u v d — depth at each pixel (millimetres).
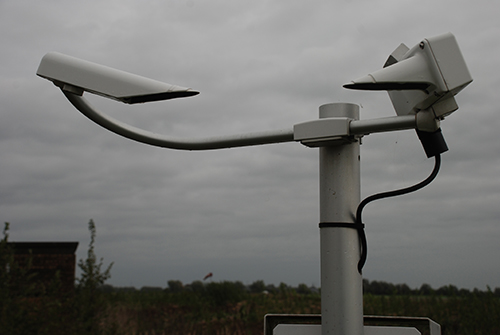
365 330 1413
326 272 1321
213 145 1470
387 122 1257
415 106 1253
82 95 1343
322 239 1351
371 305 8086
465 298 7645
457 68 1147
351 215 1332
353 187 1352
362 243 1319
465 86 1166
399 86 1165
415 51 1190
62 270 11461
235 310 10391
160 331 8125
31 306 5504
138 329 7918
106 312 7105
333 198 1344
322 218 1359
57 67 1302
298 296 11469
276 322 1479
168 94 1195
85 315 5914
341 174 1349
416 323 1386
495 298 7047
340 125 1285
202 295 11969
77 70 1284
